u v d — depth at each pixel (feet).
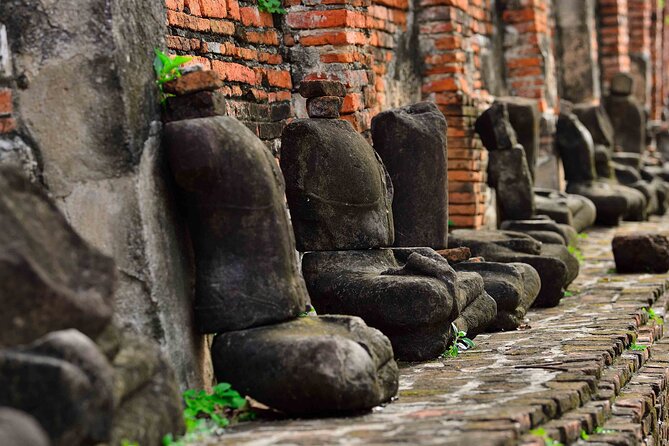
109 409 15.31
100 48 20.13
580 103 69.56
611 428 21.36
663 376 26.84
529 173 46.73
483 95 49.37
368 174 27.55
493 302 29.86
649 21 96.02
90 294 16.69
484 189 47.16
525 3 54.90
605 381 24.26
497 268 31.73
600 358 25.41
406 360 26.25
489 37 52.39
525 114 47.73
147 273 20.39
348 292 26.21
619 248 42.73
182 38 28.71
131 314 20.34
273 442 17.53
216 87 21.77
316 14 35.24
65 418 14.85
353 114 35.65
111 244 20.34
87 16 20.16
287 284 21.59
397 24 42.37
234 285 21.31
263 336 20.79
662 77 111.34
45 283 15.81
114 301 20.17
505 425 18.12
